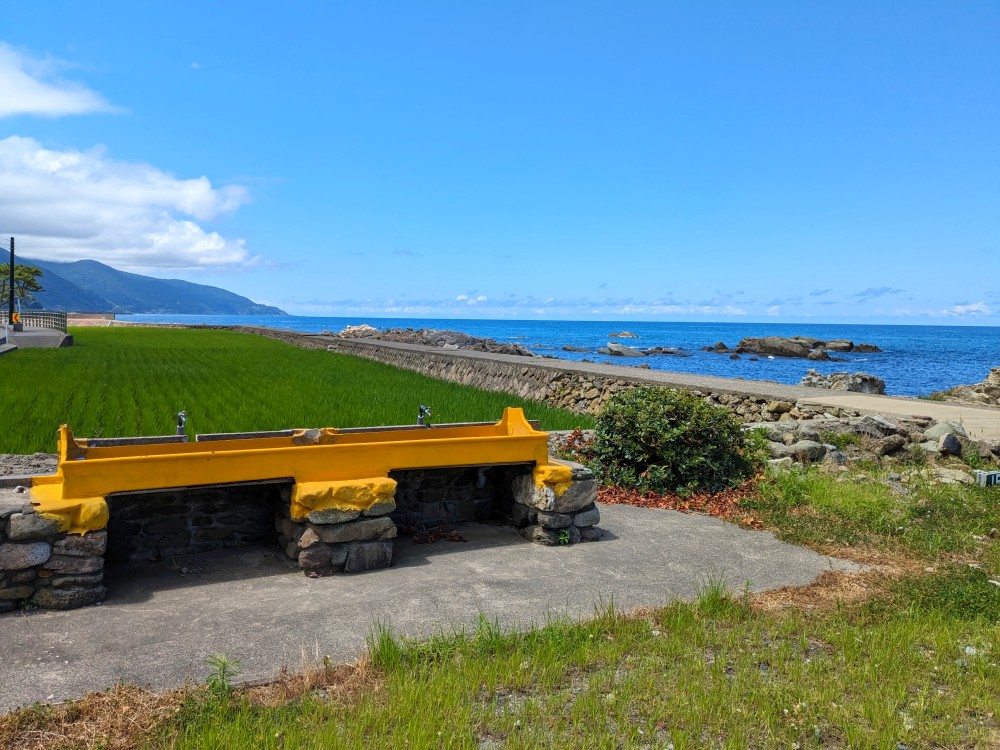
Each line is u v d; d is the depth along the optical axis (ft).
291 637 16.55
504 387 87.10
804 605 19.20
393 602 18.84
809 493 30.32
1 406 52.65
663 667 15.30
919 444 40.27
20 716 12.72
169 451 22.95
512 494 26.27
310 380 76.79
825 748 12.46
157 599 18.90
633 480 31.99
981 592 19.90
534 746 12.13
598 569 21.88
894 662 15.47
